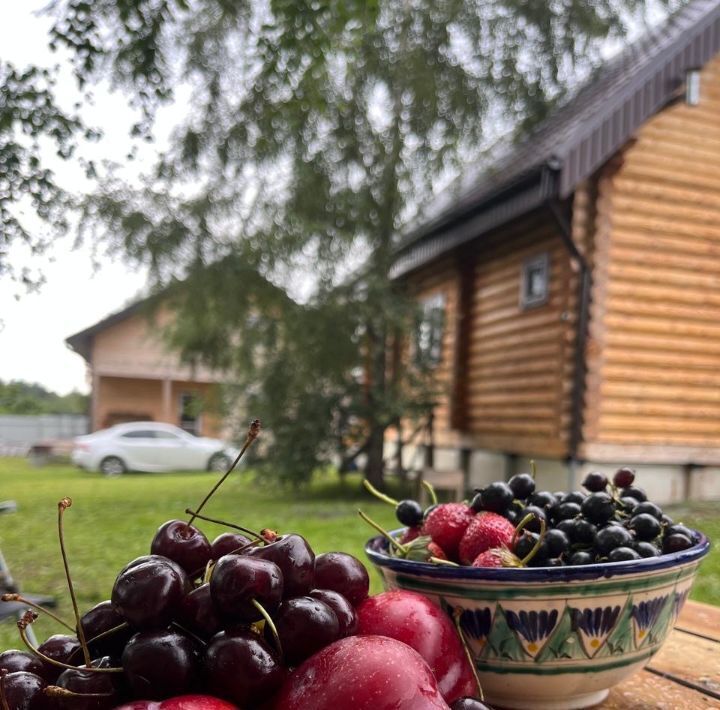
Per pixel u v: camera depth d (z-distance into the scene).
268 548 0.70
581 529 1.01
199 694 0.62
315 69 6.07
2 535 5.96
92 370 22.41
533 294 7.21
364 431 8.74
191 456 15.02
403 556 1.03
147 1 5.44
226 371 8.52
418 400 8.43
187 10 5.62
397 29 8.09
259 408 8.27
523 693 0.96
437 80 7.96
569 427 6.38
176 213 7.54
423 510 1.15
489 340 8.01
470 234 7.18
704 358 6.63
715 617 1.48
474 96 8.04
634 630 0.94
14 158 5.24
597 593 0.91
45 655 0.69
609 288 6.38
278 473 8.23
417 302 8.16
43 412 25.25
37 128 5.23
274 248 7.48
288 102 6.42
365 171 8.05
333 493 8.91
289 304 7.77
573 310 6.38
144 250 7.34
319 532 5.53
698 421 6.59
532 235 7.19
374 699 0.60
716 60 6.75
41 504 8.40
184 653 0.62
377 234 8.15
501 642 0.92
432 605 0.83
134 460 14.70
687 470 6.67
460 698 0.71
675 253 6.56
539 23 8.12
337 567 0.80
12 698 0.63
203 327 7.95
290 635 0.66
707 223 6.67
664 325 6.50
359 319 7.79
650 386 6.47
